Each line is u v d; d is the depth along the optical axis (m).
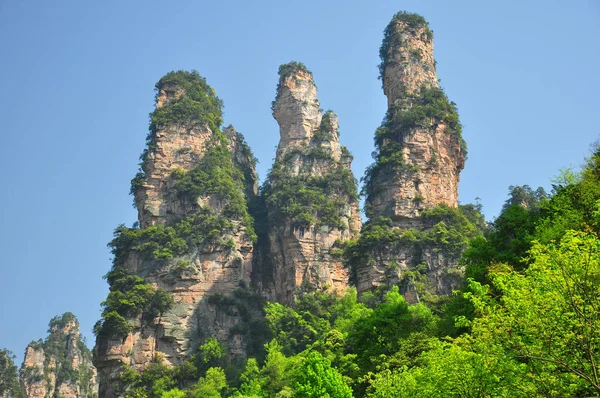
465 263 77.50
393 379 57.09
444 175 165.12
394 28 183.00
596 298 35.38
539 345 35.91
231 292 176.62
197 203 183.12
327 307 169.25
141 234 178.38
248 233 186.00
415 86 176.50
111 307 165.88
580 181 68.75
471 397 41.28
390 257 147.88
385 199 160.62
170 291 171.75
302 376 73.44
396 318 84.81
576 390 36.00
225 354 163.38
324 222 188.00
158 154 191.62
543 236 60.19
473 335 42.03
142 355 163.62
